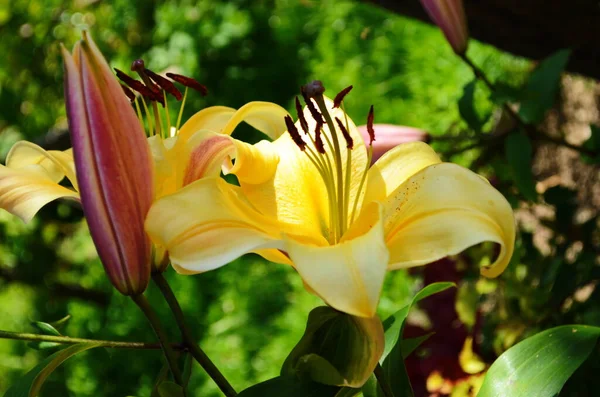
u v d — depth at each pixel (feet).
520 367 2.08
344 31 8.29
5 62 8.89
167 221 1.86
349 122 2.16
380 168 2.12
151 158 1.92
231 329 6.61
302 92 2.02
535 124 3.10
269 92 8.64
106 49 9.25
